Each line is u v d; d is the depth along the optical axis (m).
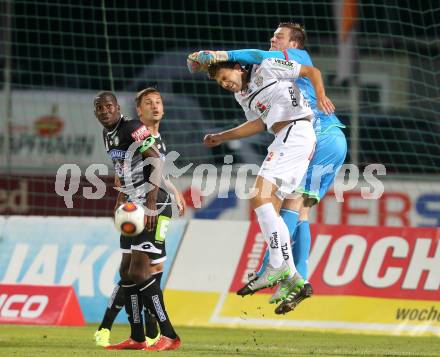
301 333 29.70
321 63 43.22
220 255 31.56
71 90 43.09
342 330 30.59
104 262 31.39
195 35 46.00
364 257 31.33
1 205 38.38
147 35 46.31
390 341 27.83
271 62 21.86
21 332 27.11
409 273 31.27
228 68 21.98
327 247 31.30
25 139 41.25
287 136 21.92
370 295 31.05
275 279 21.69
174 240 31.73
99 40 45.94
